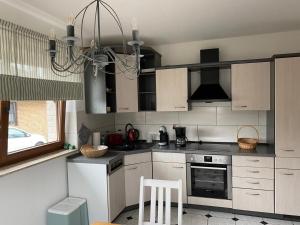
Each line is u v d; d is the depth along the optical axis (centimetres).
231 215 299
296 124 268
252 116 340
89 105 324
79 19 249
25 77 210
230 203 299
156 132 386
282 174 276
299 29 311
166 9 230
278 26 296
